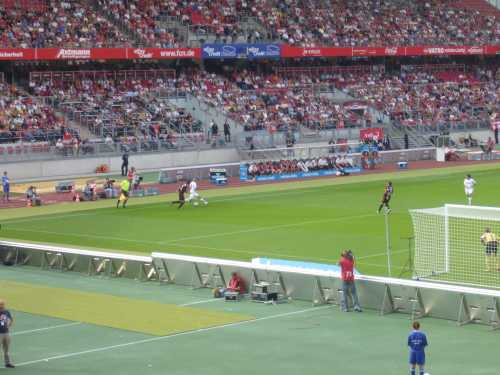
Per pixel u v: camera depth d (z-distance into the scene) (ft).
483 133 408.26
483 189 270.05
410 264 156.76
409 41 441.68
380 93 419.54
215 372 101.50
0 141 300.40
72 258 161.79
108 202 254.88
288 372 100.83
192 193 244.42
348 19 443.73
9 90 333.21
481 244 169.27
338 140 362.33
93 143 315.78
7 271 163.53
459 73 467.52
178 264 148.46
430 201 245.65
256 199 256.11
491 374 98.37
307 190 275.39
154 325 123.03
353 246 181.68
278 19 421.18
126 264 154.81
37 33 346.13
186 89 368.27
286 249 180.45
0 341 104.17
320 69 424.87
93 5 376.27
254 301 135.85
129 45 359.05
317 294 132.87
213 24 398.42
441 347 109.19
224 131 345.51
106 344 114.32
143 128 334.65
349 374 99.55
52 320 127.13
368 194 262.67
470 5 503.20
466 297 120.37
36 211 238.89
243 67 415.85
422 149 363.56
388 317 124.77
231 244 187.21
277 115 373.61
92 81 355.77
